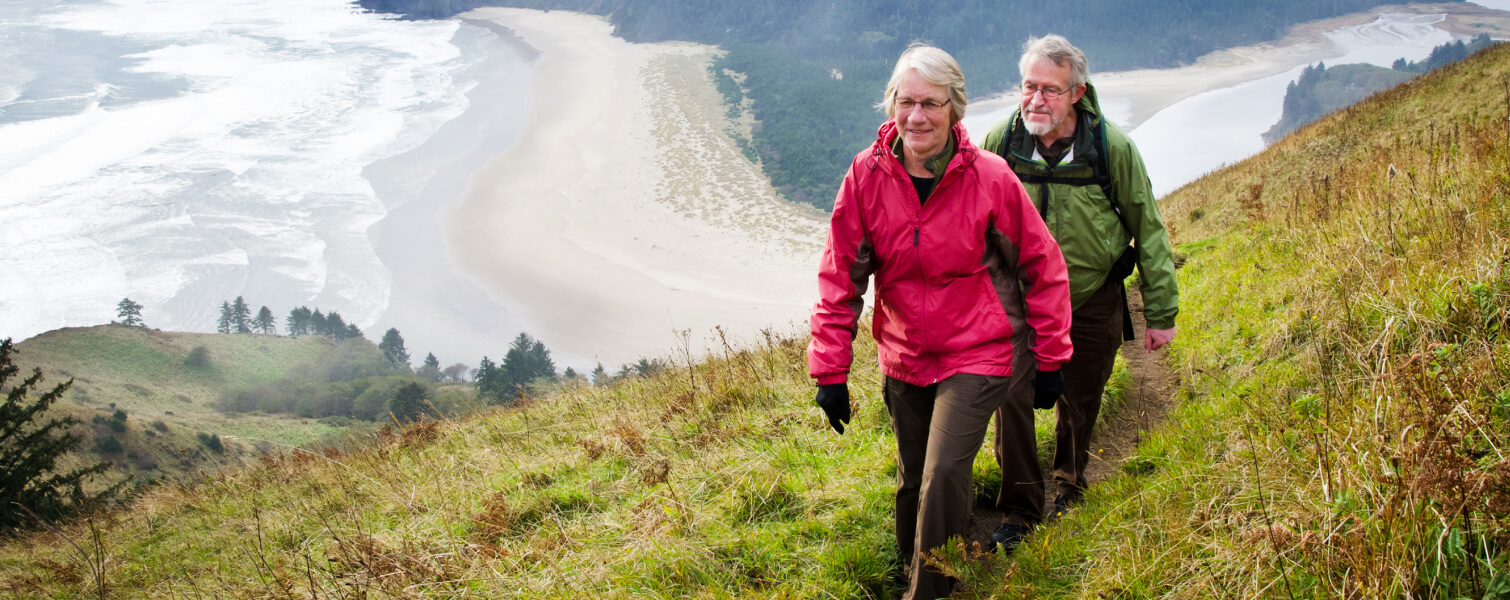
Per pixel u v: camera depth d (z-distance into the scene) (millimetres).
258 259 131750
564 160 181625
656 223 146000
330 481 6129
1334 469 2309
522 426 6594
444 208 151875
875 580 2947
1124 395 4844
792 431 4469
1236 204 12750
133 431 61125
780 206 158625
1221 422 3414
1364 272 3973
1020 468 3062
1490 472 1940
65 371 84188
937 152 2510
